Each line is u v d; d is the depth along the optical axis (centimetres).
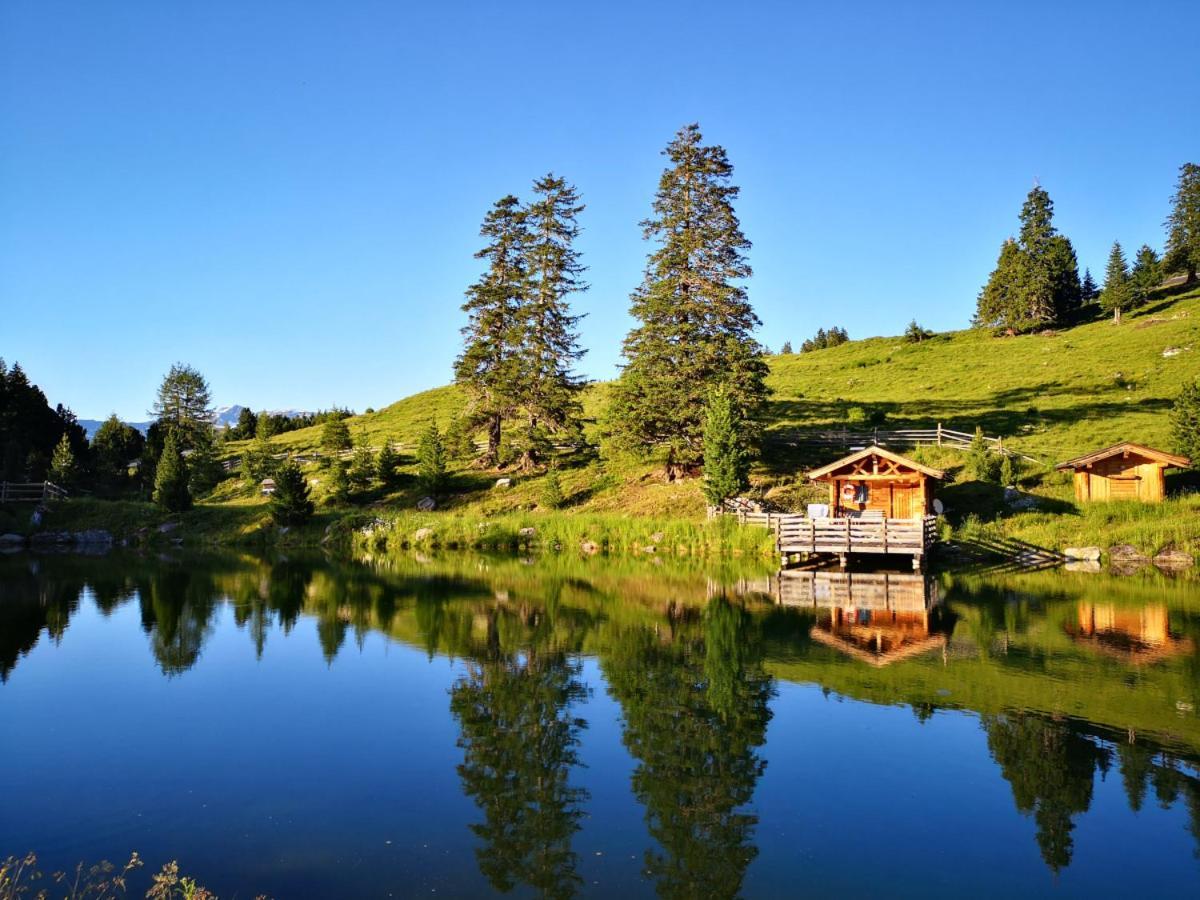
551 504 4612
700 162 4575
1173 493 3656
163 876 756
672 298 4550
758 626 2023
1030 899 766
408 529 4347
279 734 1266
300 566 3556
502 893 777
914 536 2964
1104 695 1379
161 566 3606
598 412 7244
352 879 809
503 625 2106
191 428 7819
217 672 1655
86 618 2273
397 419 8281
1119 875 811
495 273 5441
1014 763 1096
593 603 2436
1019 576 2814
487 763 1133
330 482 5372
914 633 1895
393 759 1152
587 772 1093
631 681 1531
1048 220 8700
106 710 1402
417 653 1800
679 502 4303
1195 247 8981
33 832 924
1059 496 3800
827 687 1462
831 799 992
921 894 775
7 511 5053
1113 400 5553
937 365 7838
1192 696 1367
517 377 5203
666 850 871
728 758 1133
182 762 1147
